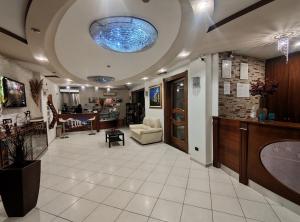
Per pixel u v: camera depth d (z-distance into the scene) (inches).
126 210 81.5
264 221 72.6
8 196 76.2
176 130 202.5
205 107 134.1
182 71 174.6
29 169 81.0
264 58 148.4
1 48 113.8
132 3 74.9
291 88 134.0
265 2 64.4
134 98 385.1
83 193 97.7
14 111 146.5
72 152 184.2
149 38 103.3
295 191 77.4
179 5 73.8
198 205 84.7
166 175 120.9
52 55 130.6
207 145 135.8
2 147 101.0
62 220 75.0
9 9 71.8
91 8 78.6
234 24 82.6
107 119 374.0
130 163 146.8
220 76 131.7
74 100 384.2
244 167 105.0
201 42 106.0
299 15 74.2
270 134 88.4
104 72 210.2
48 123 231.9
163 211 80.4
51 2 62.1
